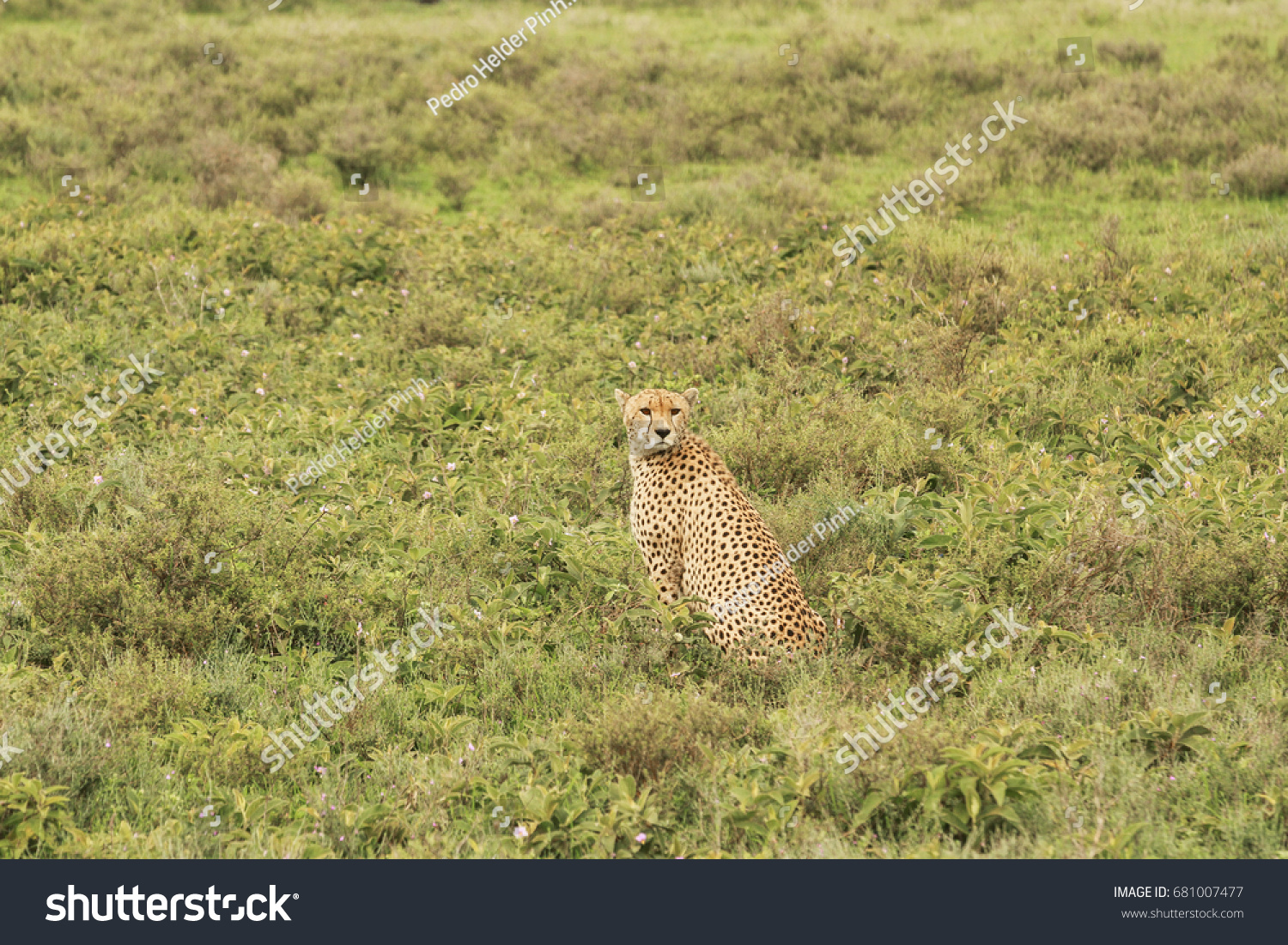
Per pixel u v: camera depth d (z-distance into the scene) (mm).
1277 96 23953
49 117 24969
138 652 7852
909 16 34469
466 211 22516
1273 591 8148
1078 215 20281
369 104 26922
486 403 12586
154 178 23328
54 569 8219
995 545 8609
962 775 6027
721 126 26141
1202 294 15023
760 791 6145
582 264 17156
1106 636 7848
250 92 27812
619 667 7828
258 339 14859
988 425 12078
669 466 8359
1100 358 13461
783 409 11898
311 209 21359
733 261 17484
